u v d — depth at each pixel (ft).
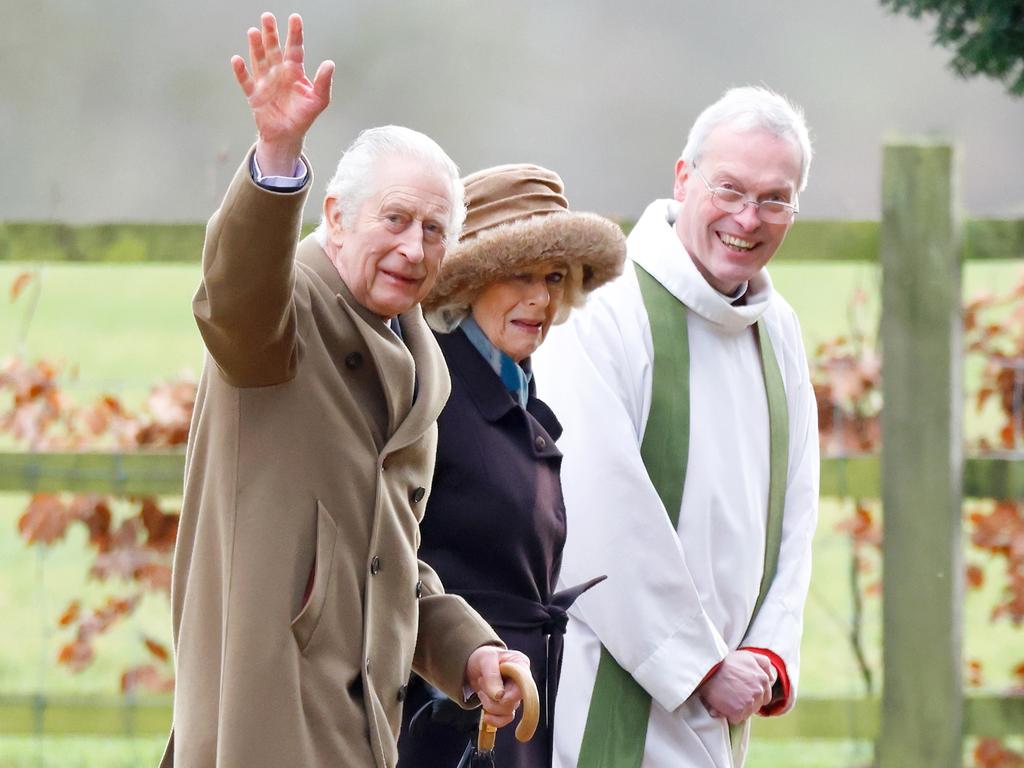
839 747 80.94
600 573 51.88
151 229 70.18
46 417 71.05
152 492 69.56
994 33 72.08
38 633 95.66
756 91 54.34
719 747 53.06
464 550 44.52
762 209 53.21
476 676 40.34
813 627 98.07
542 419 47.50
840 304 124.16
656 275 54.39
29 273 73.97
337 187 39.81
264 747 36.37
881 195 68.59
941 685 68.39
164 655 72.23
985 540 70.33
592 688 52.21
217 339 36.60
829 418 70.33
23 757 75.97
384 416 39.50
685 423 53.47
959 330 68.59
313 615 37.17
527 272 45.98
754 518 54.44
